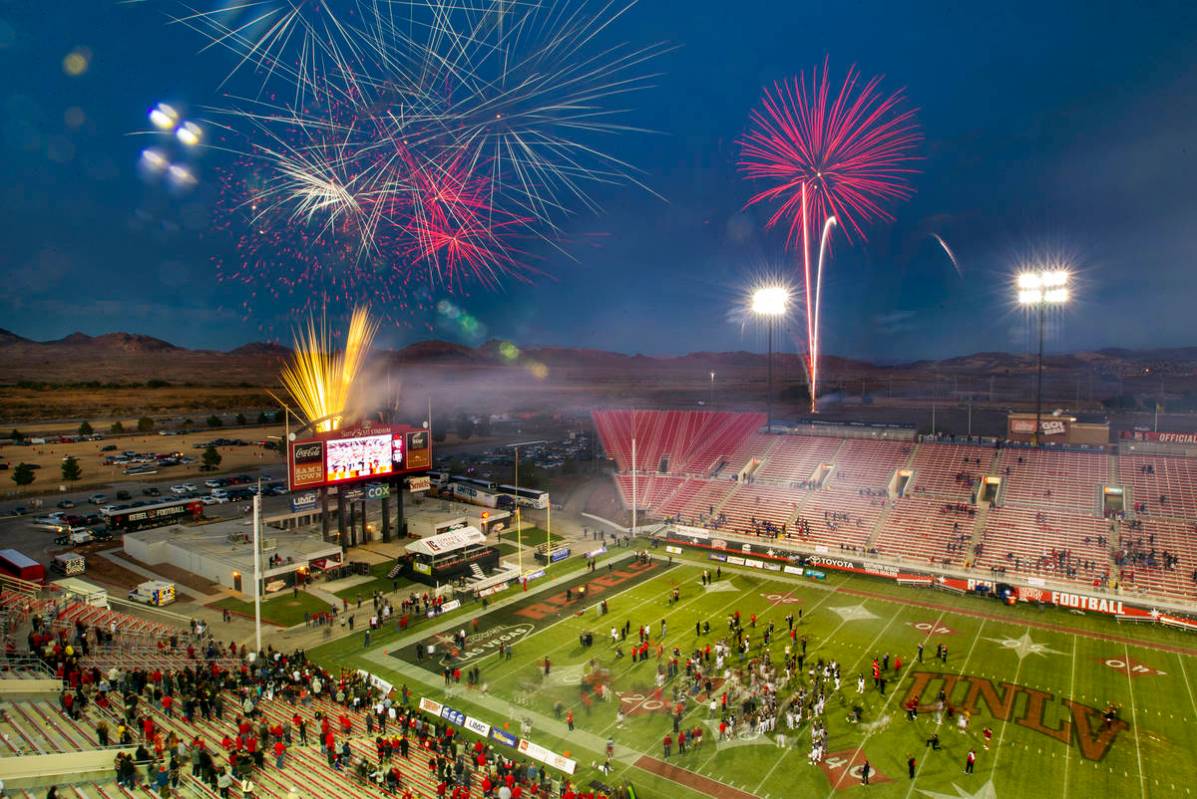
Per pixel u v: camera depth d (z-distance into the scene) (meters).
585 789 34.66
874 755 38.00
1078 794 34.44
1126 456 81.75
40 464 126.25
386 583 67.81
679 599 64.19
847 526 80.94
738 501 91.62
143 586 61.81
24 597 53.75
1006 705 43.59
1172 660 50.47
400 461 80.69
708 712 42.72
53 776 27.89
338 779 33.41
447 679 45.88
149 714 37.19
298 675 45.09
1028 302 89.81
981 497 83.25
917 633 55.62
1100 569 65.75
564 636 55.09
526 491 102.50
